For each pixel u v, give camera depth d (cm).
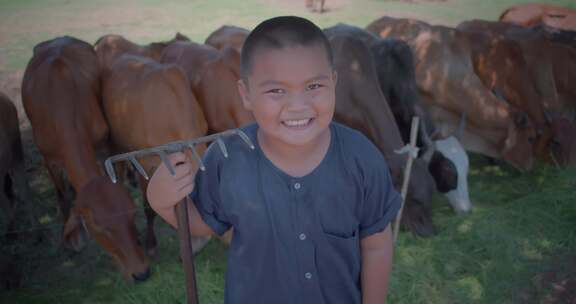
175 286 394
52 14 1469
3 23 1329
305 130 123
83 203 346
